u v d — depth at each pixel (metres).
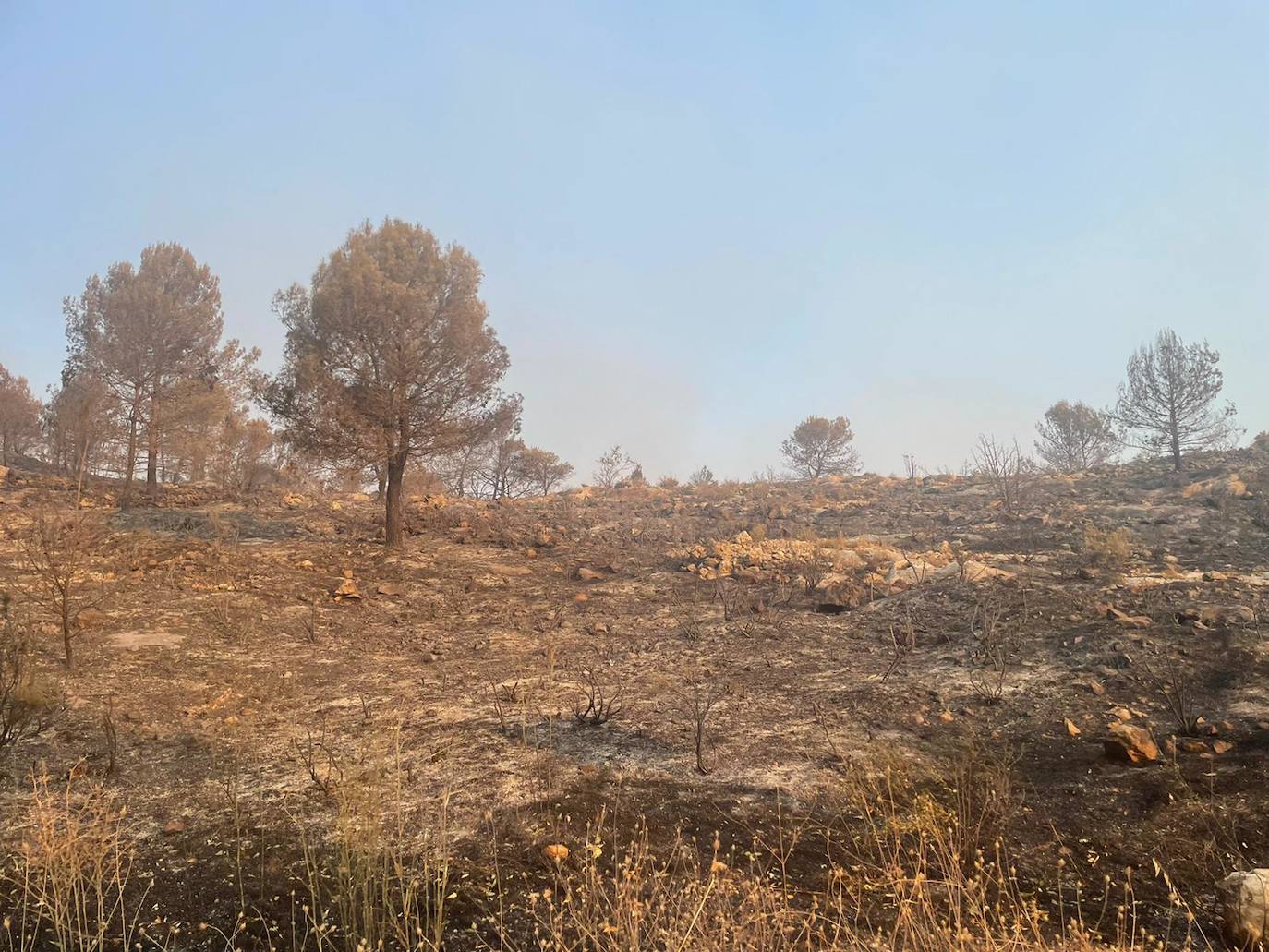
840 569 13.92
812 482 28.62
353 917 3.82
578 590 13.59
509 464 34.03
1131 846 4.78
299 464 25.11
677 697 8.05
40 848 4.33
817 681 8.48
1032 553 14.05
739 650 9.74
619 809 5.46
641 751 6.57
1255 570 11.74
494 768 6.14
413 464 18.23
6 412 29.06
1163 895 4.26
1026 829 5.07
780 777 6.01
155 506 21.12
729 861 4.73
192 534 17.39
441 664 9.47
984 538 15.98
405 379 16.91
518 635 10.86
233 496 22.92
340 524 19.34
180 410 22.75
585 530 19.55
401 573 14.67
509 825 5.15
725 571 14.26
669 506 23.23
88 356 22.95
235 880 4.43
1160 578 11.34
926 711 7.38
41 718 6.88
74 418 21.56
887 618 10.66
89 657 8.78
